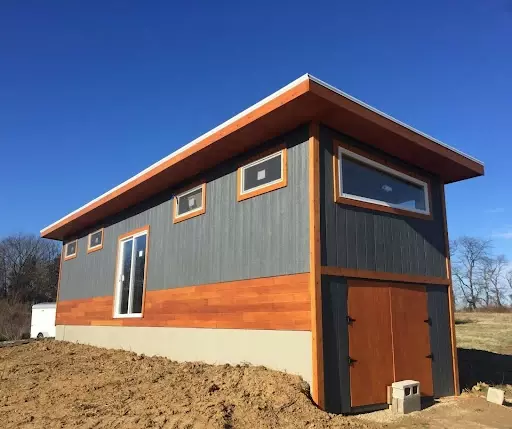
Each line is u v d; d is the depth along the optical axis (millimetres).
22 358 10344
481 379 8625
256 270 6578
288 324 5887
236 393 5398
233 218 7246
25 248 49094
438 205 8070
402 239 7070
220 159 7645
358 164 6770
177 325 8266
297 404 5027
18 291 45594
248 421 4629
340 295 5895
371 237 6535
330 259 5867
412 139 6711
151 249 9586
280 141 6559
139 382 6605
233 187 7363
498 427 5324
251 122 6145
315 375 5371
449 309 7629
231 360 6797
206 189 8055
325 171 6102
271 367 6055
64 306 13656
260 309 6391
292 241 6047
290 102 5570
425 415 5809
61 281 14273
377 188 7000
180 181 8891
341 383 5613
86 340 11812
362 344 5988
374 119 6133
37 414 5414
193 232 8234
